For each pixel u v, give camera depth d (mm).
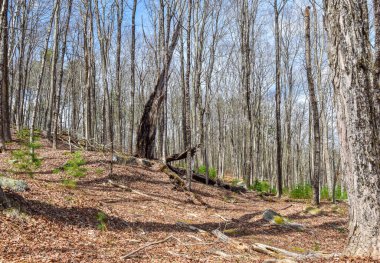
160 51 22328
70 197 9289
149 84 36406
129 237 7449
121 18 16359
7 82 17734
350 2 5645
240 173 38781
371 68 5562
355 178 5555
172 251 6688
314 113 15297
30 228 6527
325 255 6191
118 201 10820
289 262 6004
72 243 6316
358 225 5543
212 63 23500
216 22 22953
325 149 21156
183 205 12312
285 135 37594
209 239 8180
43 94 39688
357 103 5512
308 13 15188
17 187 8562
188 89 14781
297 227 10812
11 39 24047
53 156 15273
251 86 29719
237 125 39594
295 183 35500
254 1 24797
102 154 16938
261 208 14195
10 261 4840
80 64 32281
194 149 19109
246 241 8445
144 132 19375
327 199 19844
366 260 5160
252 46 25109
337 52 5793
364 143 5473
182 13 19266
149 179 14992
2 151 15086
